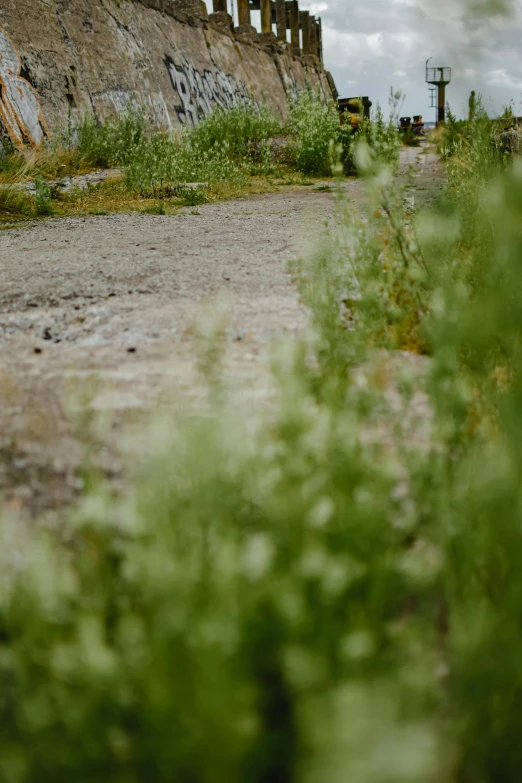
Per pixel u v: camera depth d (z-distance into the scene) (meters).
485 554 1.19
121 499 1.81
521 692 1.07
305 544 1.30
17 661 1.20
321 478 1.41
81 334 3.19
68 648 1.10
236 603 1.06
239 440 1.41
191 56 27.88
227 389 2.18
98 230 7.87
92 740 1.06
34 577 1.23
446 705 1.18
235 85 31.55
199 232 7.28
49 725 1.11
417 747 0.87
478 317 1.42
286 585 1.14
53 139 16.31
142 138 16.33
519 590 1.06
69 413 1.61
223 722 0.94
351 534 1.31
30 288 4.32
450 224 2.30
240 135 17.95
